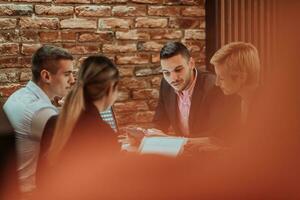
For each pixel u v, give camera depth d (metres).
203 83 2.88
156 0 3.45
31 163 2.22
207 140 2.48
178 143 2.37
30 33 3.18
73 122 1.79
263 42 3.62
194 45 3.58
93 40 3.33
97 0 3.31
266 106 1.58
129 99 3.46
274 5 3.45
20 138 2.21
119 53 3.40
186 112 2.98
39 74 2.36
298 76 1.80
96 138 1.77
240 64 2.19
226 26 3.58
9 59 3.15
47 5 3.21
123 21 3.39
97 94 1.87
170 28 3.51
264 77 3.54
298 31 3.29
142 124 3.50
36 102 2.25
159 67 3.51
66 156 1.75
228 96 2.63
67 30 3.27
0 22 3.11
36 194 1.98
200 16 3.57
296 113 1.52
